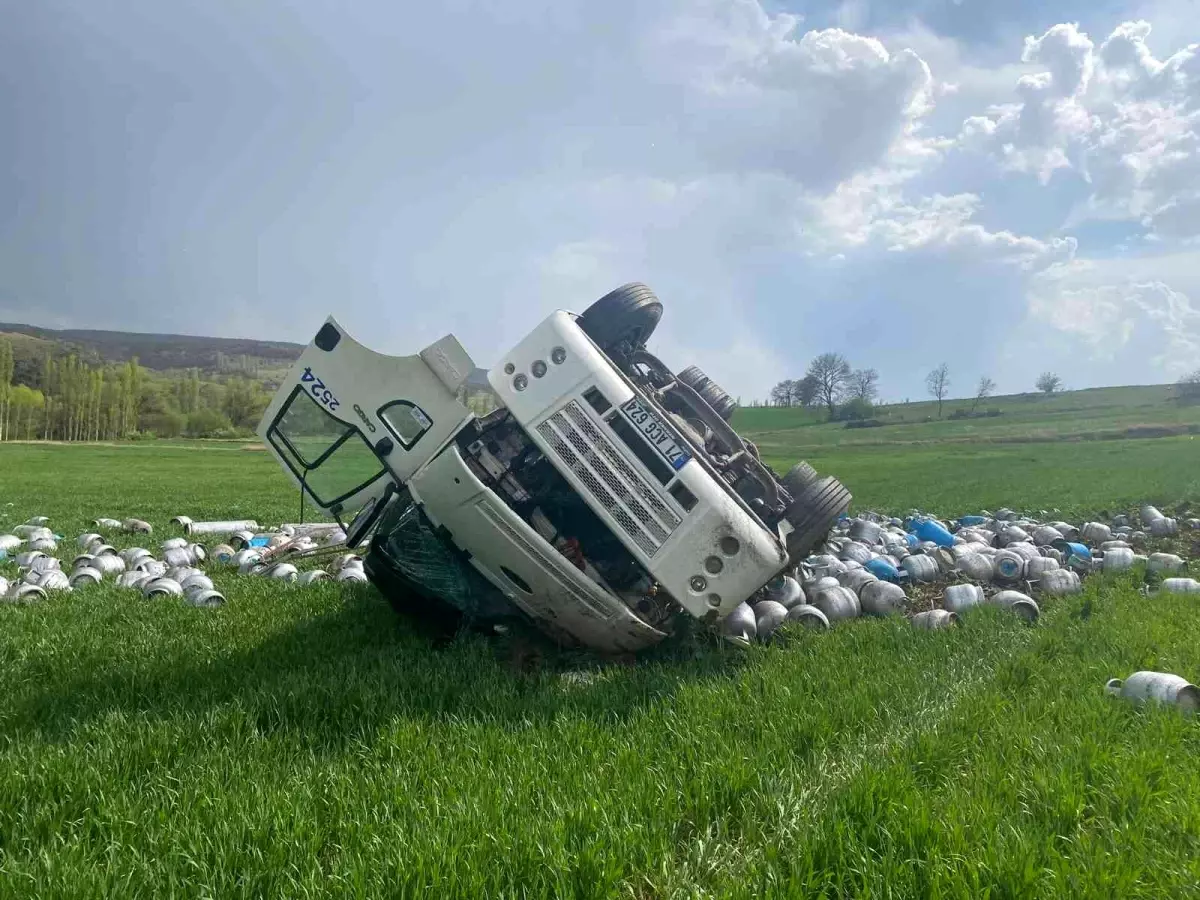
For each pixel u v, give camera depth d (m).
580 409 7.16
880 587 9.69
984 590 10.83
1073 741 4.93
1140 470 41.41
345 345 7.73
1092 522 16.70
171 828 3.92
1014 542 13.84
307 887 3.45
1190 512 20.11
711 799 4.37
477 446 7.83
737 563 6.87
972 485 34.09
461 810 4.07
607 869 3.59
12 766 4.59
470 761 4.82
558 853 3.67
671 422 8.21
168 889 3.47
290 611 9.19
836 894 3.58
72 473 50.50
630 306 9.05
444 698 6.17
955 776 4.73
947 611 8.87
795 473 9.45
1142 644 7.19
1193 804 4.06
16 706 5.79
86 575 11.14
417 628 8.51
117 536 17.20
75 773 4.49
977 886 3.39
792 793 4.38
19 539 15.21
